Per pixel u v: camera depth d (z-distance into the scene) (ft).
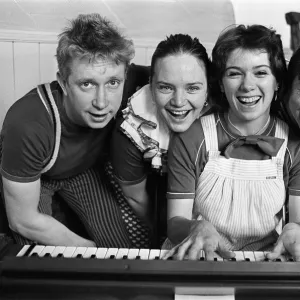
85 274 2.98
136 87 4.60
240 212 3.99
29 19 6.38
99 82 3.79
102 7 6.52
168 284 2.94
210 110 4.17
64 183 4.94
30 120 4.08
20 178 4.22
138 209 4.82
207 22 6.79
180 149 3.98
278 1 6.94
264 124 3.97
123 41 3.84
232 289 2.93
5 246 3.30
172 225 3.83
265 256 3.34
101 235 5.19
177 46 3.79
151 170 4.44
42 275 2.99
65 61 3.80
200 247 3.30
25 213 4.46
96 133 4.38
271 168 3.93
